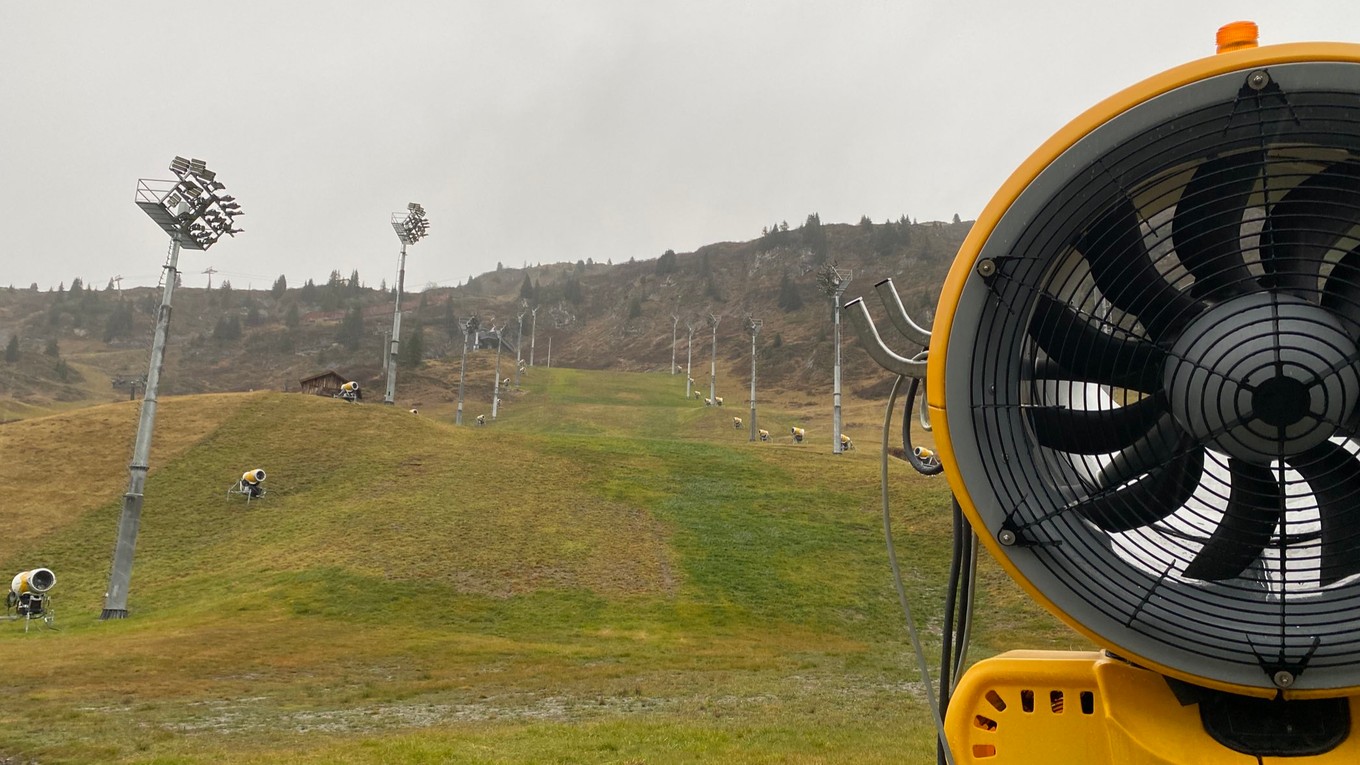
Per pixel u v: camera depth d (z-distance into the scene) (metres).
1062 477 3.77
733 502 50.19
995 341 3.56
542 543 42.12
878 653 29.19
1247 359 3.34
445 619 33.00
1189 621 3.32
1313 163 3.46
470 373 172.12
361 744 13.77
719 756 12.09
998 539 3.48
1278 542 3.45
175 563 41.22
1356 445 3.94
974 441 3.52
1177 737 3.38
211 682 22.14
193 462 54.97
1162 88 3.34
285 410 65.94
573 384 163.00
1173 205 3.73
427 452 57.94
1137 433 3.83
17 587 33.84
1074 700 3.56
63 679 22.11
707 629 32.75
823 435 111.00
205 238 38.53
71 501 49.00
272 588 36.03
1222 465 3.71
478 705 19.16
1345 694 3.20
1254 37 3.42
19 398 199.38
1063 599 3.42
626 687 21.61
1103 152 3.39
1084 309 4.53
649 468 57.06
